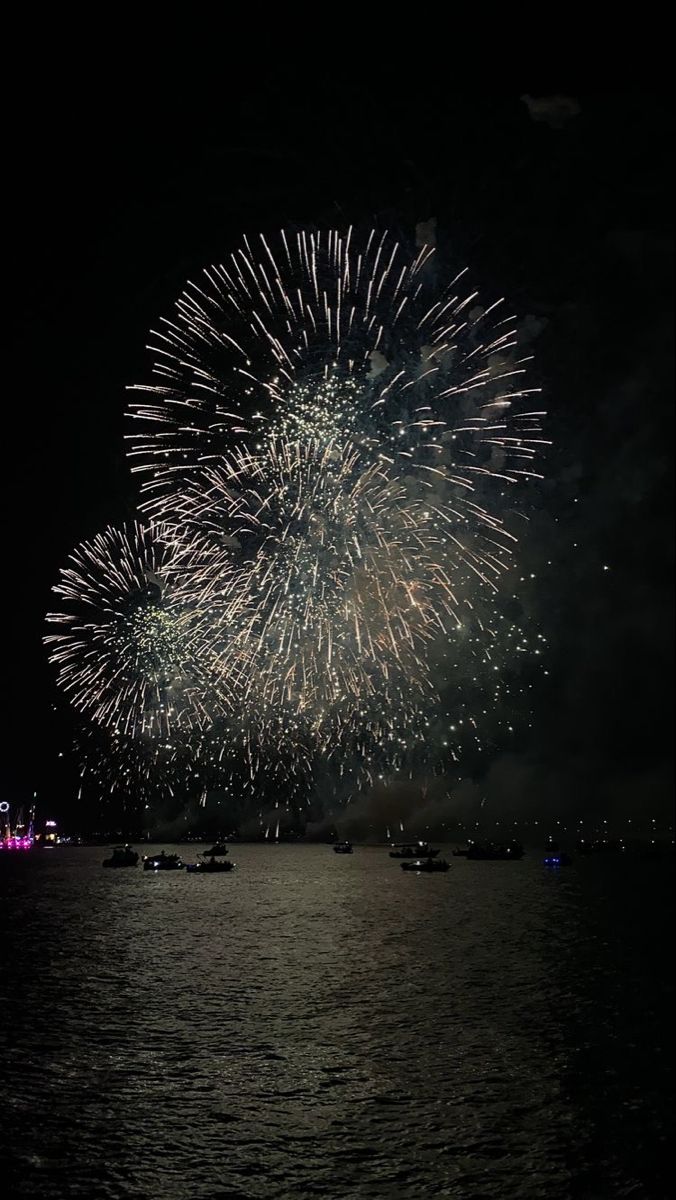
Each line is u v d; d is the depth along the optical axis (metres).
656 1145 26.70
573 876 110.69
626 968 52.16
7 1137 27.11
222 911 78.19
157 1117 28.67
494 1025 39.41
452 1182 24.55
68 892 93.81
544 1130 27.77
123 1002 43.41
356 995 44.97
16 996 44.72
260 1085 31.58
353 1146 26.66
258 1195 23.78
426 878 107.69
